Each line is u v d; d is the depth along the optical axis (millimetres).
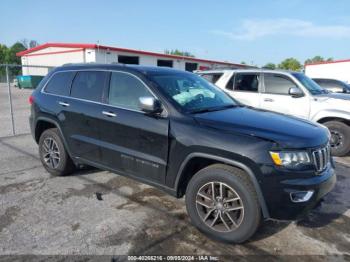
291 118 3561
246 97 7160
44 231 3143
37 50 32031
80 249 2852
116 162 3783
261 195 2725
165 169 3283
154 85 3494
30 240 2975
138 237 3084
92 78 4137
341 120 6227
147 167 3451
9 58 77000
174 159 3182
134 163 3570
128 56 29594
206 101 3758
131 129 3518
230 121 3111
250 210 2791
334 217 3629
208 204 3062
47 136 4695
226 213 2951
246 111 3693
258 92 7047
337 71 37469
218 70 7922
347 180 4906
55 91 4594
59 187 4305
